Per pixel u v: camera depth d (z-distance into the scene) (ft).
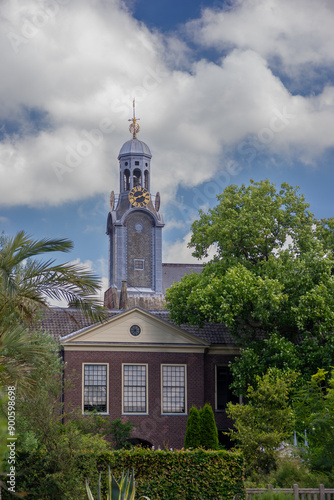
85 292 67.87
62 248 64.90
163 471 78.13
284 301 126.82
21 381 60.64
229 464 79.61
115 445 121.39
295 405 97.66
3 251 63.52
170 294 138.62
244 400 138.72
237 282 126.00
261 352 129.18
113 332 134.31
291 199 141.18
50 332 135.23
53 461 72.33
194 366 137.49
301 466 86.79
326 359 121.19
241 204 144.15
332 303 124.88
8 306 63.00
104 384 132.57
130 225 379.76
